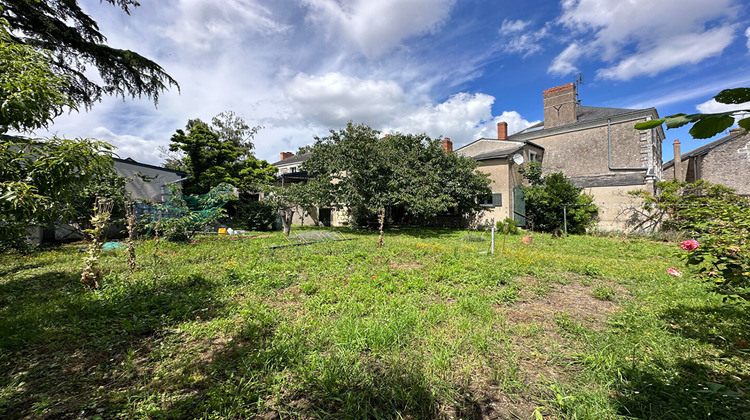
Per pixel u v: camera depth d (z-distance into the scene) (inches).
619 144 703.7
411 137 668.7
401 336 126.6
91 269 192.1
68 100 130.4
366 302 169.3
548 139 821.9
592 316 157.4
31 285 209.2
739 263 100.3
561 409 86.0
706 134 41.4
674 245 424.8
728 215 119.3
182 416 83.0
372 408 86.0
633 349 115.0
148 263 274.7
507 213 645.9
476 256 320.2
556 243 448.5
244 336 130.1
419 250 346.9
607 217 606.9
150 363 110.5
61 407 86.2
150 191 615.5
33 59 126.5
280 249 360.8
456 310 157.6
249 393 91.1
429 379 98.5
